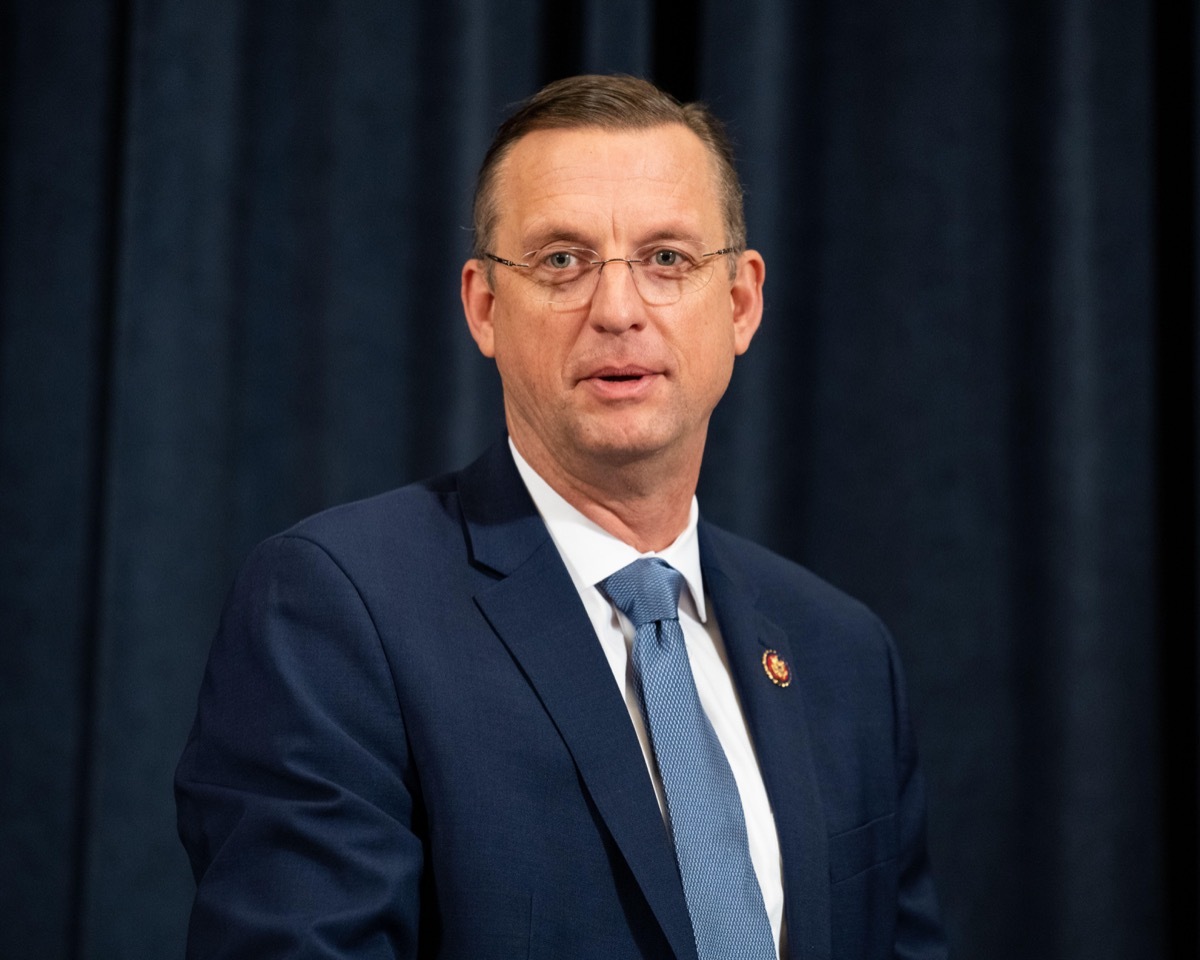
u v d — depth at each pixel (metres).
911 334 7.05
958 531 6.97
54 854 6.57
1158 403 6.89
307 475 6.80
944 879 6.82
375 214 6.86
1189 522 6.92
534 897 3.52
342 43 6.88
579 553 4.09
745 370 6.88
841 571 7.04
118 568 6.47
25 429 6.69
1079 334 6.83
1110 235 6.90
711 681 4.21
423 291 6.86
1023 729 6.88
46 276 6.75
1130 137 6.94
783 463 6.99
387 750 3.63
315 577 3.77
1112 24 6.97
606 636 4.02
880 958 4.23
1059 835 6.70
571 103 4.09
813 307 7.10
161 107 6.67
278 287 6.90
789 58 7.00
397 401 6.83
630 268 3.94
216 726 3.71
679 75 7.38
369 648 3.68
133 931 6.34
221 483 6.67
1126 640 6.75
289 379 6.88
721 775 3.86
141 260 6.60
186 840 3.72
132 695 6.42
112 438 6.54
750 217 6.90
